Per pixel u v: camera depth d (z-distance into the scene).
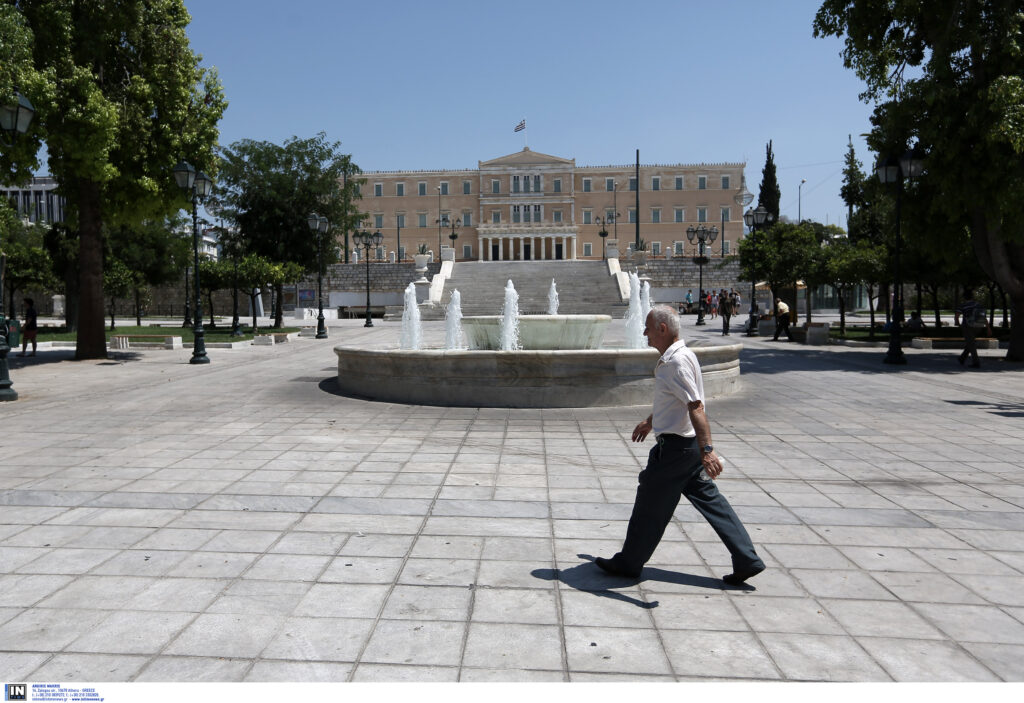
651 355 9.99
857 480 5.95
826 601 3.54
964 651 3.04
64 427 8.46
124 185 17.23
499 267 52.88
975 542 4.43
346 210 33.69
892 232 19.05
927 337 23.80
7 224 16.42
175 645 3.06
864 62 16.39
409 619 3.31
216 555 4.15
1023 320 16.02
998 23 13.97
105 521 4.79
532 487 5.70
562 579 3.81
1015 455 6.93
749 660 2.95
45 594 3.59
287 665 2.89
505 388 9.91
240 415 9.34
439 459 6.72
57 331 29.98
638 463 6.56
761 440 7.67
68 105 14.68
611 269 49.66
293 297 56.97
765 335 27.34
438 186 91.69
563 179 90.31
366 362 11.04
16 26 12.88
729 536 3.64
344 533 4.55
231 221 33.47
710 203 89.75
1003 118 13.20
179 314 58.47
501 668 2.87
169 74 16.81
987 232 15.49
